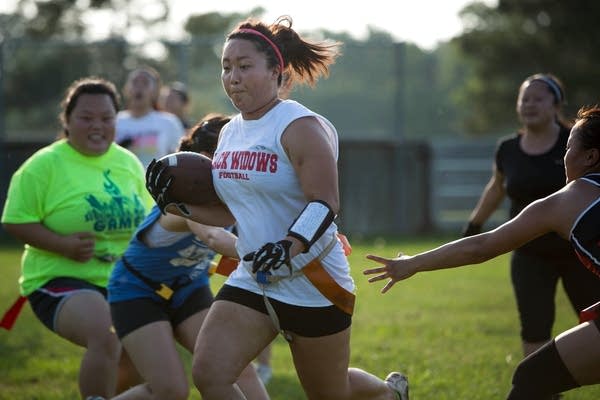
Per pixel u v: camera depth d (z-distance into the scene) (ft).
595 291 63.16
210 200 47.52
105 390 55.98
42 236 57.98
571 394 67.00
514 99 364.99
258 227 45.19
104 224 59.98
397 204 224.74
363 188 223.10
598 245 42.22
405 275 45.06
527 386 43.93
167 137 102.17
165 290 54.13
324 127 44.37
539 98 66.64
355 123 224.33
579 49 340.59
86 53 210.38
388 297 120.57
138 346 52.60
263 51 44.60
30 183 59.06
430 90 245.86
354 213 222.28
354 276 139.54
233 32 45.29
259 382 52.44
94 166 60.85
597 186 42.80
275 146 44.04
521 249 64.59
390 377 52.60
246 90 44.50
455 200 237.04
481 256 44.21
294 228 42.06
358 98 224.12
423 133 247.50
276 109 44.62
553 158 66.64
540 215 43.42
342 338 45.88
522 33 352.69
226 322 45.29
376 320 102.22
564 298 116.57
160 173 47.14
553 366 43.47
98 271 59.57
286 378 76.48
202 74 212.02
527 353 64.08
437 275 145.38
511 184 68.03
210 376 44.68
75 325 56.65
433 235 219.41
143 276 53.93
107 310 57.00
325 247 45.06
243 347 45.14
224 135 46.60
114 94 61.57
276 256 41.32
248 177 44.55
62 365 81.51
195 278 55.31
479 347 86.48
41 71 208.33
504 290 127.03
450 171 237.04
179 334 55.11
